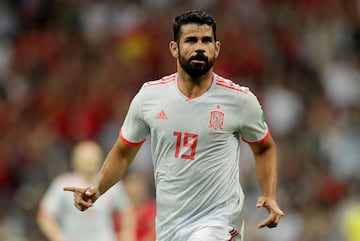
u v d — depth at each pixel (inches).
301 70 2516.0
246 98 887.1
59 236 1455.5
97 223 1493.6
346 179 2118.6
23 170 2236.7
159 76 2493.8
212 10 2664.9
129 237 1499.8
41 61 2576.3
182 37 869.8
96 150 1510.8
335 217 1979.6
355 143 2212.1
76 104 2378.2
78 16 2723.9
